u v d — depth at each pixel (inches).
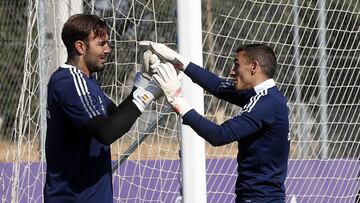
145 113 934.4
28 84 895.1
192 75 641.6
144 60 590.2
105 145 551.8
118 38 1023.6
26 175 916.6
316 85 1021.2
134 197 961.5
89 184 552.1
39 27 880.3
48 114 558.6
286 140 589.0
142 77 591.8
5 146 1120.8
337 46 1039.0
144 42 642.2
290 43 1055.0
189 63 642.2
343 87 1039.6
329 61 1031.6
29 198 908.6
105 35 561.3
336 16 1040.2
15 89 1162.6
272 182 584.7
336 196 1054.4
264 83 591.5
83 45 556.7
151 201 966.4
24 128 844.0
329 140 1064.8
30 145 922.7
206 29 1056.2
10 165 958.4
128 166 967.6
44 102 908.0
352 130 1064.8
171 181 966.4
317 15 1031.6
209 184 980.6
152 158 959.6
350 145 1074.7
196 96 735.7
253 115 568.7
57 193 554.6
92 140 553.0
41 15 893.2
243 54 596.7
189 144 738.8
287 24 995.3
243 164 591.8
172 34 1039.0
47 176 563.8
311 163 1044.5
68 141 551.5
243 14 1063.0
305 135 1045.8
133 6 875.4
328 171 1052.5
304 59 1033.5
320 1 1010.1
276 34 1059.3
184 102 567.8
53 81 550.6
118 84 1027.3
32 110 927.0
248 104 579.8
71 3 901.2
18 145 829.8
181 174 754.8
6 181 948.0
